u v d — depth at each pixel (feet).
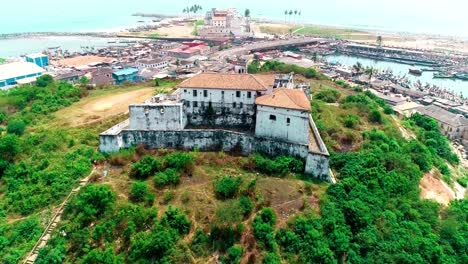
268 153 264.52
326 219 213.87
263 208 212.84
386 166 285.23
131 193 224.53
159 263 187.11
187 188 231.50
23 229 212.84
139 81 520.01
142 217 205.26
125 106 368.89
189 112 289.74
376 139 319.88
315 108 358.02
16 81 568.00
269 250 193.88
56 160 264.52
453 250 233.96
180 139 273.54
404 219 244.42
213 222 201.36
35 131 317.01
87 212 208.74
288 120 258.16
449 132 441.68
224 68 560.20
